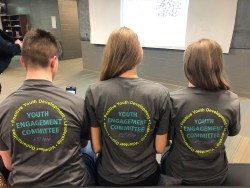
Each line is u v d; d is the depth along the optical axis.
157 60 4.40
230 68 3.57
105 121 0.95
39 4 7.17
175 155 1.05
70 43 7.27
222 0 3.34
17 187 0.85
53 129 0.87
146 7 4.15
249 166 1.22
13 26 7.92
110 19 4.72
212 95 0.96
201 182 1.02
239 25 3.31
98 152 1.08
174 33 3.98
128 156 0.97
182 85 4.21
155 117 0.95
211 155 0.98
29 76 0.91
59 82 4.48
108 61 0.95
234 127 1.02
